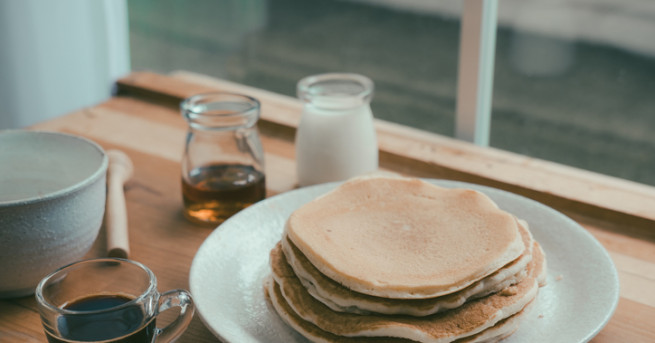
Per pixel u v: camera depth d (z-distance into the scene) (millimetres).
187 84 1068
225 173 812
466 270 656
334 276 658
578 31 2459
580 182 859
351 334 648
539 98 2416
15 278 709
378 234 696
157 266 763
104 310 629
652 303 722
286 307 684
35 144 773
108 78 1458
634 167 2109
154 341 659
